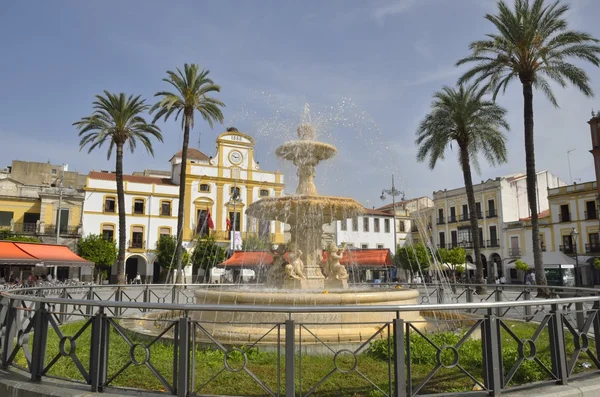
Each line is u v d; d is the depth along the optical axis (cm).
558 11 2091
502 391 469
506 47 2134
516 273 4909
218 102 3117
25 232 4444
